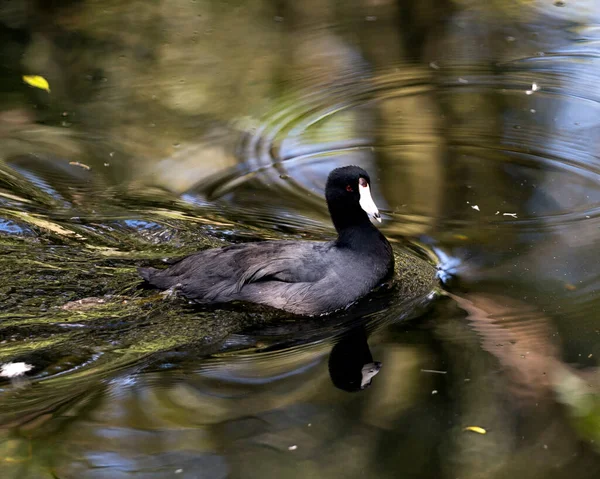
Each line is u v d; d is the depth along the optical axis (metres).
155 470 7.62
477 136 14.98
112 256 11.52
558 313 9.99
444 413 8.33
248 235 12.17
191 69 17.53
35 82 12.30
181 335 9.91
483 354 9.27
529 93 16.22
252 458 7.75
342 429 8.13
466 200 13.02
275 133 15.30
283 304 10.41
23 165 14.17
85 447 7.94
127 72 17.47
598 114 15.41
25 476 7.57
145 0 20.55
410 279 11.06
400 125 15.42
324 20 19.62
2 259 11.28
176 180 13.84
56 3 20.23
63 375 9.12
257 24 19.48
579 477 7.39
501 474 7.45
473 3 20.16
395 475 7.50
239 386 8.92
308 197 13.34
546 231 11.97
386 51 18.14
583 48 17.80
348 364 9.28
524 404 8.41
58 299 10.52
